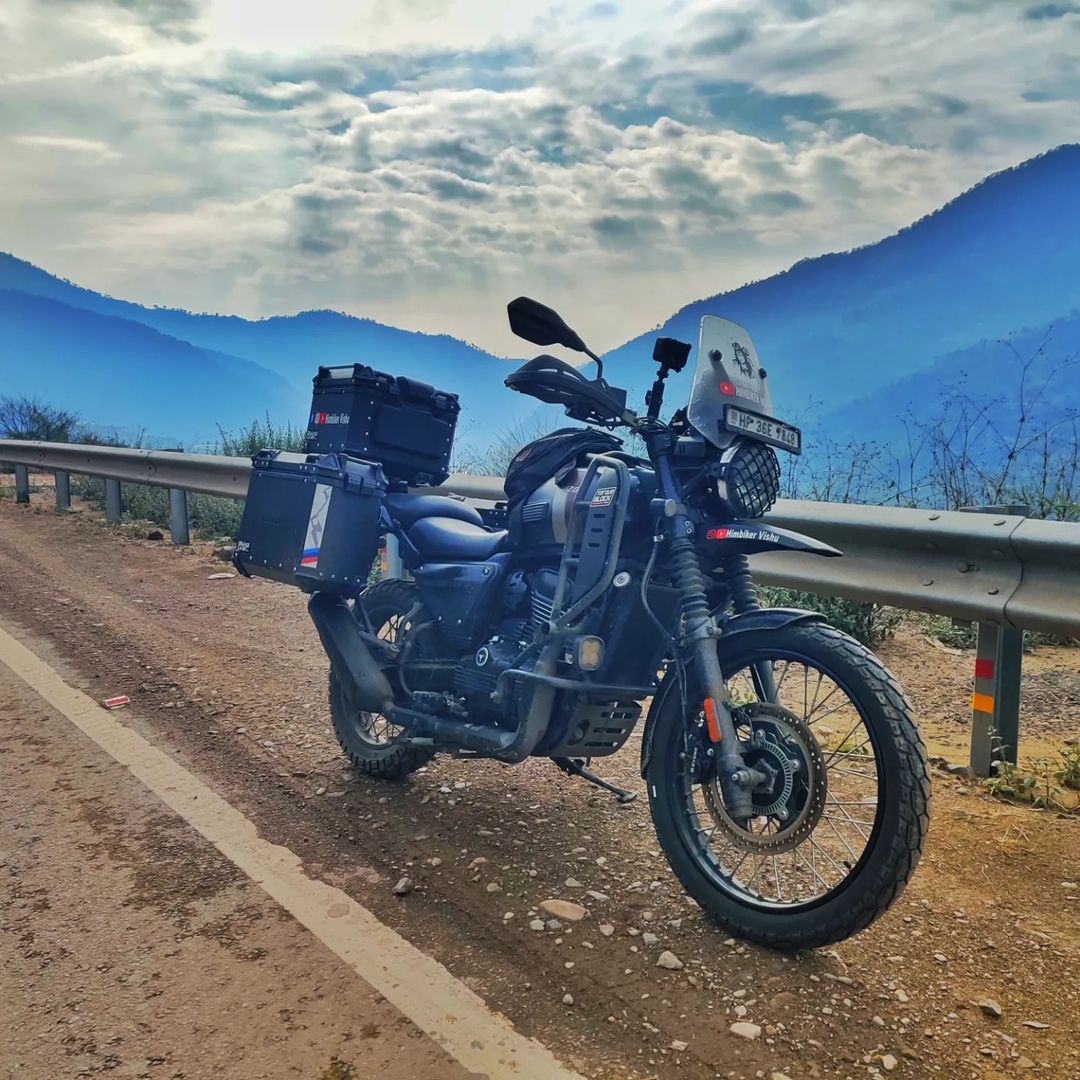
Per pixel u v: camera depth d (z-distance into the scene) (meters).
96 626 6.41
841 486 6.21
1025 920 2.97
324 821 3.70
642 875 3.28
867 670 2.66
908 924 2.94
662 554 3.13
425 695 3.70
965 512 4.15
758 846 2.78
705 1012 2.48
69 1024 2.42
